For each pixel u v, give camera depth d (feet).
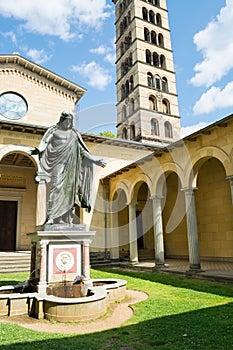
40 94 57.52
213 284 24.57
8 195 56.39
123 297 19.69
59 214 18.20
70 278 17.54
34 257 19.07
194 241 30.76
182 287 23.58
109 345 10.94
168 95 97.40
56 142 18.83
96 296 15.40
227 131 27.40
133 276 31.04
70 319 14.24
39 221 38.75
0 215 55.62
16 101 54.95
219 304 17.22
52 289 16.52
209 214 42.78
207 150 29.66
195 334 11.96
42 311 15.01
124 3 116.47
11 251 51.08
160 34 108.27
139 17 104.47
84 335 12.16
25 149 45.83
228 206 39.65
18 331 12.51
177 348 10.52
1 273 35.50
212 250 41.68
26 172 59.31
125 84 102.47
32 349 10.39
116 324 13.85
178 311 15.88
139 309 16.46
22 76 56.44
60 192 18.51
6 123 43.80
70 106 60.34
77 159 19.51
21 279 28.89
